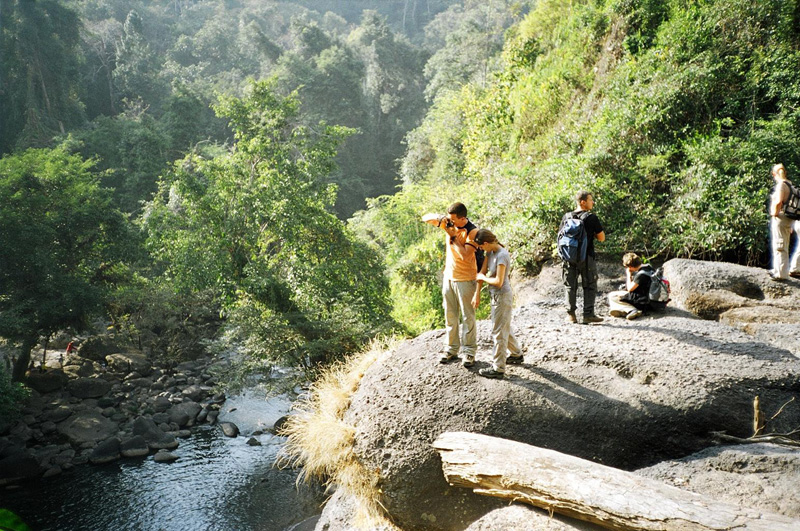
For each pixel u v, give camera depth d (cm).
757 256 950
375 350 709
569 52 1731
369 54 8519
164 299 2847
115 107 7294
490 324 678
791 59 1130
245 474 1656
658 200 1083
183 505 1493
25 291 2452
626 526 405
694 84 1153
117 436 1959
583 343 615
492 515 482
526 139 1791
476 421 541
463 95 3275
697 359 568
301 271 2023
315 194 2267
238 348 1903
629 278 751
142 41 8244
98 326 3164
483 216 1466
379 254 2314
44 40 5397
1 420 1898
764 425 497
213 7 11744
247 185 2225
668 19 1427
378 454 564
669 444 508
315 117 6806
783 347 659
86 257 2811
